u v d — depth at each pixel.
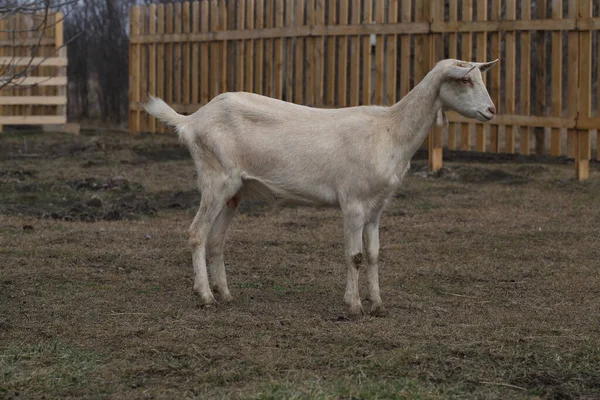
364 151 6.45
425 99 6.48
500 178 13.73
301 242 9.40
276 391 4.88
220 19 17.39
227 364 5.46
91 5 23.23
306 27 15.60
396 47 14.62
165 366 5.43
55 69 19.86
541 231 9.92
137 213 11.17
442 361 5.57
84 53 23.53
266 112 6.70
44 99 19.47
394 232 10.00
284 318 6.54
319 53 15.52
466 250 9.08
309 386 4.99
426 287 7.65
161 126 19.00
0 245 9.01
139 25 19.17
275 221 10.58
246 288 7.54
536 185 13.03
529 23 13.33
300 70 15.84
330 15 15.25
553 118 13.27
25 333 6.12
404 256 8.81
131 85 19.47
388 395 4.91
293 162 6.59
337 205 6.65
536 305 7.08
